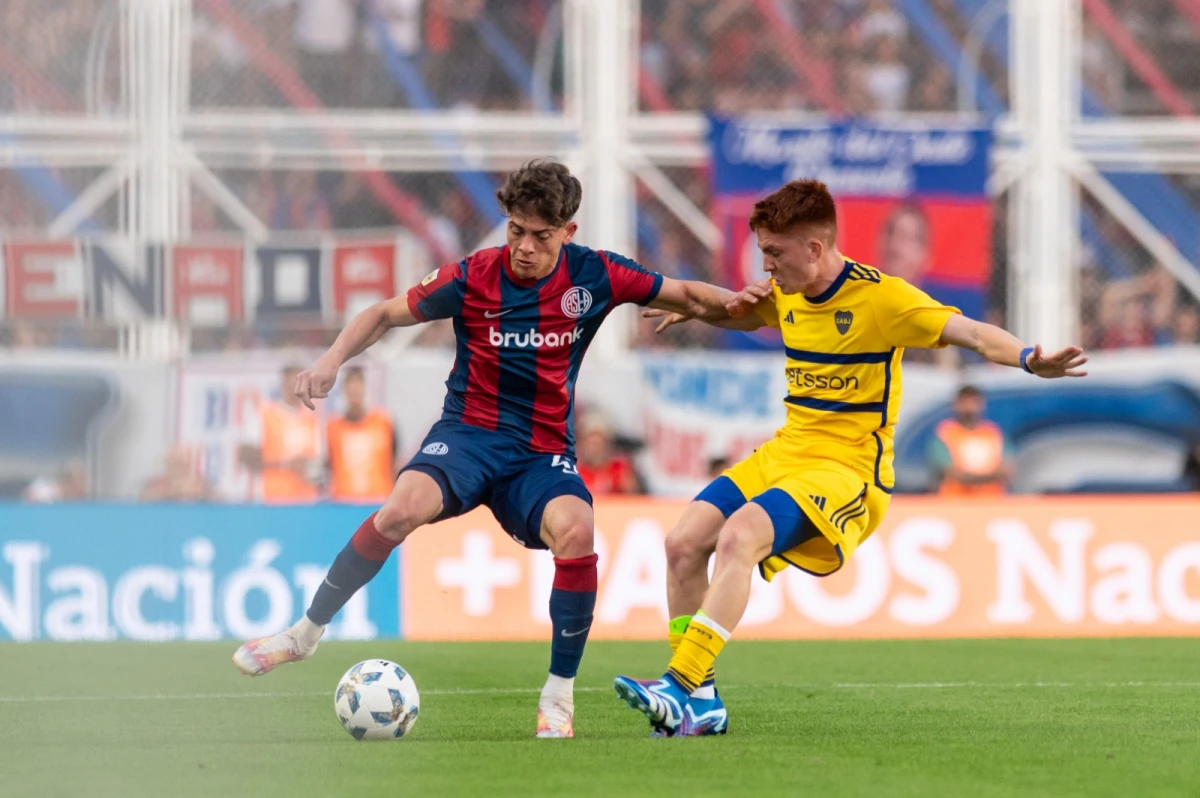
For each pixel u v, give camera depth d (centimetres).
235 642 3478
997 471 4288
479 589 3691
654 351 4456
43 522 3603
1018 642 3556
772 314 2044
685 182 4534
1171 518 3875
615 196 4400
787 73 4656
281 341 4259
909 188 4306
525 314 1916
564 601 1877
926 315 1877
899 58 4644
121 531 3625
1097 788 1549
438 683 2667
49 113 4275
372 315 1928
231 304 4238
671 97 4647
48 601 3588
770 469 1972
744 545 1856
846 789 1517
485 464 1916
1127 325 4644
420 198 4469
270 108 4441
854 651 3334
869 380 1931
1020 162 4491
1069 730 2020
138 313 4203
